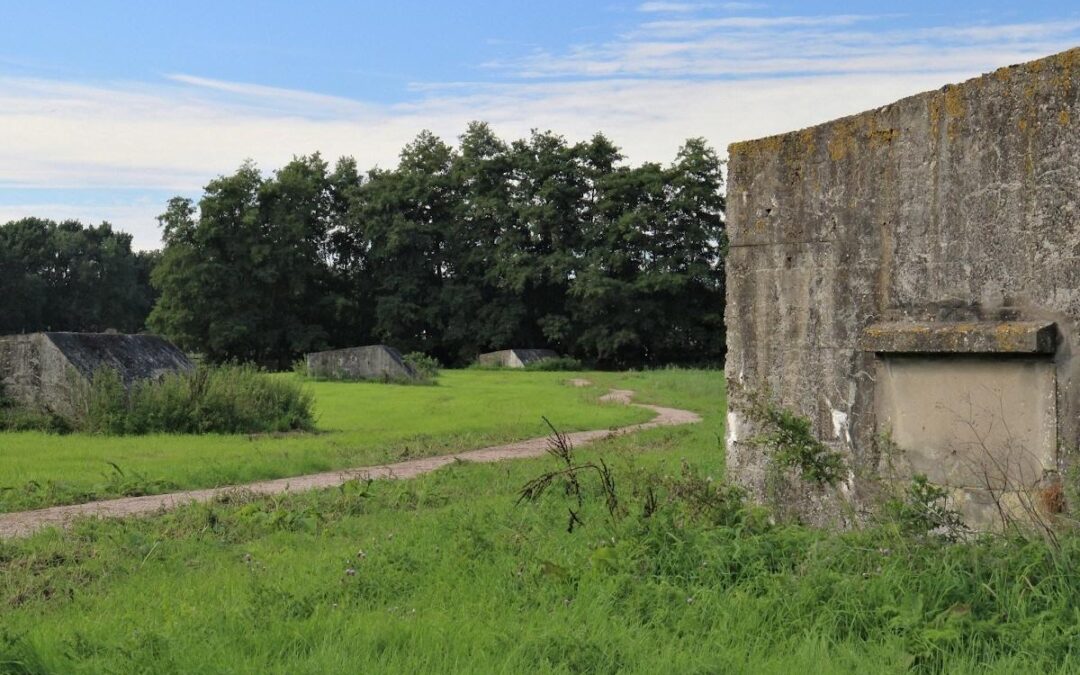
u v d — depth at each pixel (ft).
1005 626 16.96
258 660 17.19
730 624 18.45
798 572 20.27
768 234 28.76
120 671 16.67
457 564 24.48
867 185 26.27
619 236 246.27
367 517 35.76
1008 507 22.76
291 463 53.57
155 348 83.92
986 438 23.35
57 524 35.81
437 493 40.96
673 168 247.50
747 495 28.35
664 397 120.98
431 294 265.95
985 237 23.65
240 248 238.48
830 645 17.47
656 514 23.95
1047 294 22.47
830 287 27.12
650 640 18.06
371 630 18.83
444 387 144.46
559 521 30.14
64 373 74.38
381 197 261.85
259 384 78.54
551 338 251.80
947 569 18.67
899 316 25.43
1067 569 18.07
